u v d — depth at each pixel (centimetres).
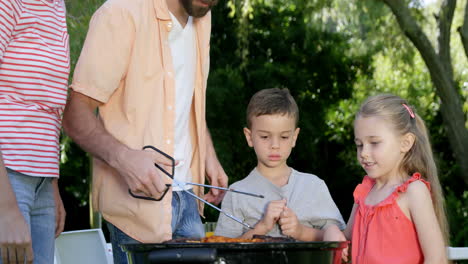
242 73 1056
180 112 224
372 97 228
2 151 181
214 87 974
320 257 167
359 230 224
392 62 1028
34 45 186
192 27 232
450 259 274
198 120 238
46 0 192
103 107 216
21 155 183
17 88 184
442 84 855
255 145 259
